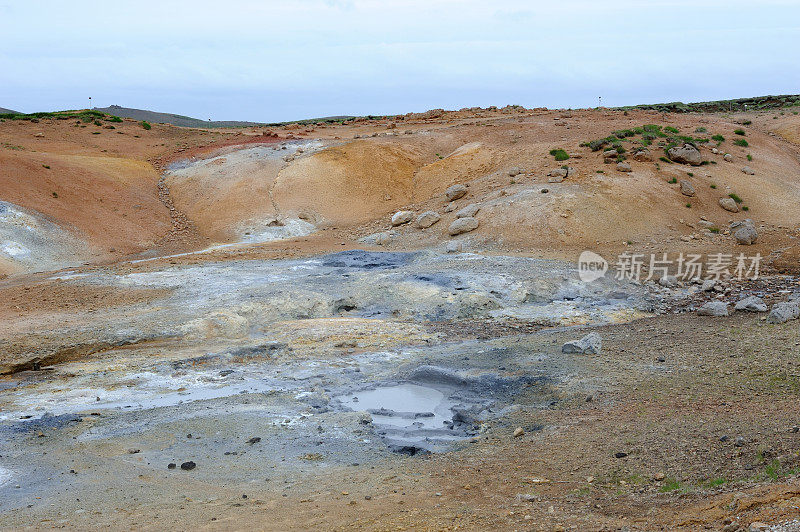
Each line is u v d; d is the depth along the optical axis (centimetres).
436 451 1130
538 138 4231
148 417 1322
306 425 1259
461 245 2981
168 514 884
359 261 2748
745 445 979
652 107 7319
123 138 4931
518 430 1175
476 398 1413
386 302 2191
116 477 1057
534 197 3186
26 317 2041
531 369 1537
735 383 1333
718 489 820
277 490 967
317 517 829
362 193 3838
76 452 1165
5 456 1155
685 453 985
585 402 1316
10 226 3003
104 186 3753
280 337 1877
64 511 931
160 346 1814
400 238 3253
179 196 3938
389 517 812
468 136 4512
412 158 4216
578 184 3322
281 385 1520
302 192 3803
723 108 7112
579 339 1733
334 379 1548
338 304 2175
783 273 2564
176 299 2205
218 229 3556
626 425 1147
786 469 866
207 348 1778
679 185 3403
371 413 1349
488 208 3191
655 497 826
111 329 1866
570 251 2798
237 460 1109
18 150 4119
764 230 3103
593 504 819
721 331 1761
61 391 1494
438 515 811
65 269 2816
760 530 602
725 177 3600
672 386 1352
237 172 4041
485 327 1998
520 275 2370
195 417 1312
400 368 1616
